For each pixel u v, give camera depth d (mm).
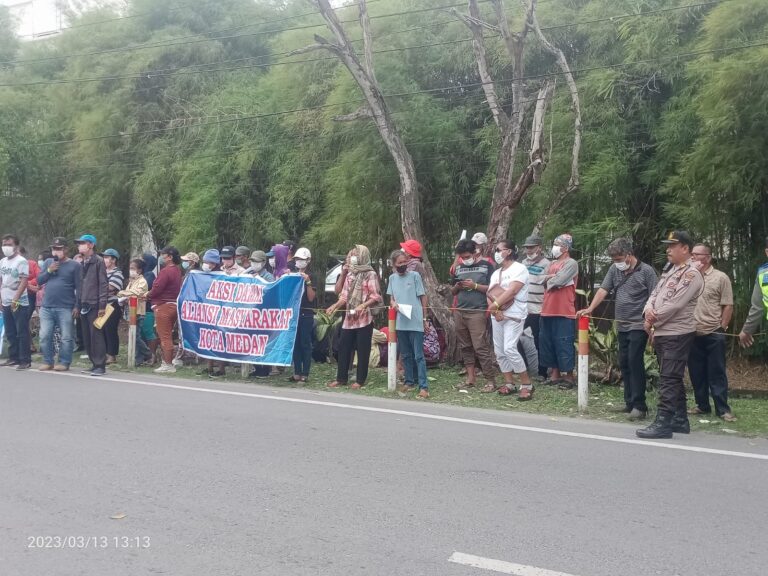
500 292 8875
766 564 4035
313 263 15281
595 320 11320
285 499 5004
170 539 4320
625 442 6699
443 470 5703
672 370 6949
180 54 17984
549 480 5484
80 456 6000
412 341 9258
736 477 5629
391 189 13703
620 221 11742
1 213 19766
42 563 4012
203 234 15867
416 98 13531
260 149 15641
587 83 12117
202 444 6406
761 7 10125
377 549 4184
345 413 7836
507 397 8914
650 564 4016
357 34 14859
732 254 11000
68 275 10805
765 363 11164
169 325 10938
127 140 17953
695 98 10539
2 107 18297
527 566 3969
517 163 12633
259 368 10430
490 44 13500
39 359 12586
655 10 11812
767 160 9719
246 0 19641
